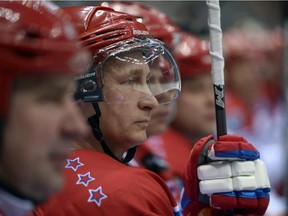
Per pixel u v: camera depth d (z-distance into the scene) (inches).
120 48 105.0
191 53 178.5
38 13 74.9
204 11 248.8
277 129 285.7
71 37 75.2
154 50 108.1
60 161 74.2
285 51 265.0
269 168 257.3
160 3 251.4
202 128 184.7
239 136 108.0
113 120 106.2
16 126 70.7
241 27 290.2
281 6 278.4
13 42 70.2
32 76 70.9
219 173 106.7
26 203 74.8
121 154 110.1
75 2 210.8
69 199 99.5
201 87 182.9
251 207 107.3
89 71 104.2
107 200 98.1
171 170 168.7
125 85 105.7
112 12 108.9
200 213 112.1
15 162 71.2
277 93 299.6
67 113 73.5
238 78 281.3
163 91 115.0
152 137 166.2
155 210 100.6
